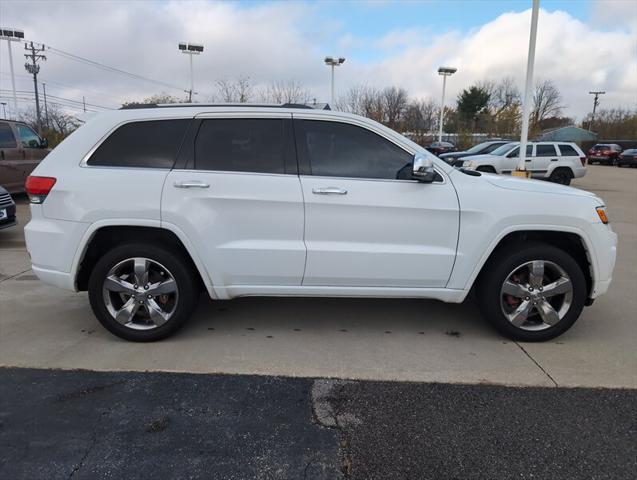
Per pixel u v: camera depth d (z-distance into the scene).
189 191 3.61
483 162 16.64
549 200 3.74
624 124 62.16
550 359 3.64
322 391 3.15
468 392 3.15
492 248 3.74
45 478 2.33
